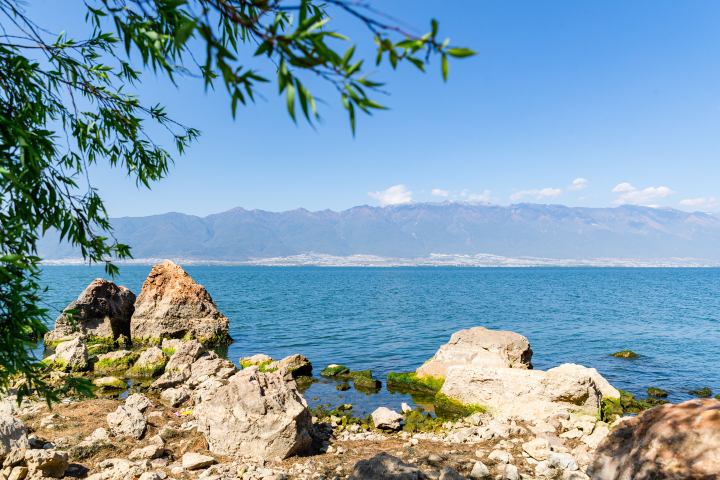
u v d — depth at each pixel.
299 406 10.44
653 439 5.45
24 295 4.03
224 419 10.03
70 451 9.19
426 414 15.41
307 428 10.82
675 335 35.03
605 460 6.12
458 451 10.41
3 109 4.06
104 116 5.33
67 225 4.46
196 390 16.00
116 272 4.86
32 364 4.18
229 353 27.62
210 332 29.98
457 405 15.75
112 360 22.22
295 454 10.05
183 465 8.89
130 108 5.52
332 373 21.42
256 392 10.36
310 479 8.59
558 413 13.11
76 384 4.41
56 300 53.16
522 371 14.90
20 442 8.51
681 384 20.36
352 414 15.55
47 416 11.81
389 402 17.08
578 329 38.59
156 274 31.08
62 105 5.12
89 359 23.34
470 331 19.72
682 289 104.44
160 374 21.06
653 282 143.88
